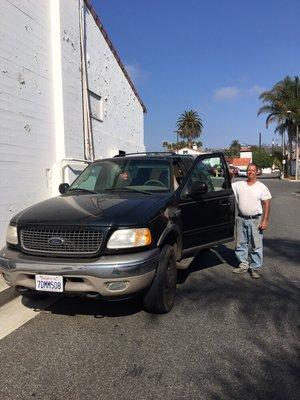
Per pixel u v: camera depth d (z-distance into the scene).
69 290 4.66
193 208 6.45
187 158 7.02
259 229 7.05
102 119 13.96
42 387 3.72
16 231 5.02
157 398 3.53
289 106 59.56
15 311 5.47
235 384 3.75
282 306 5.69
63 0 10.08
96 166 6.84
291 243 10.12
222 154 8.05
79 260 4.68
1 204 7.67
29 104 8.71
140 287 4.73
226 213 7.41
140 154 7.35
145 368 4.03
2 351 4.39
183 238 6.19
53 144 9.81
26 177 8.57
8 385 3.75
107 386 3.72
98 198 5.63
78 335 4.76
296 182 52.44
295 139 64.56
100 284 4.58
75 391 3.65
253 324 5.07
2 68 7.72
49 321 5.15
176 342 4.58
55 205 5.39
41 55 9.27
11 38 8.03
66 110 10.20
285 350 4.41
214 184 7.46
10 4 7.99
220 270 7.51
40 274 4.68
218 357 4.25
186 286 6.55
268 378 3.86
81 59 11.37
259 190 7.00
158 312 5.34
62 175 9.88
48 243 4.81
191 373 3.94
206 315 5.34
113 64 15.30
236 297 6.05
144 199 5.54
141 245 4.82
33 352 4.36
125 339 4.65
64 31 10.14
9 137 7.95
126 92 17.44
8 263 4.87
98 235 4.71
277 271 7.49
